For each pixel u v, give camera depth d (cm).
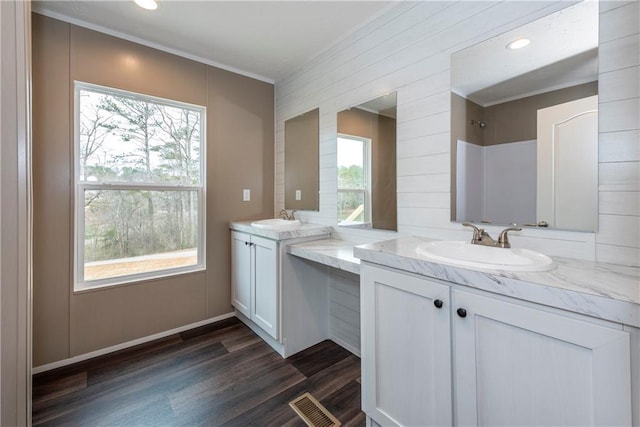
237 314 274
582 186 115
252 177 290
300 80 270
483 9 143
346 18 198
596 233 111
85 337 205
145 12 192
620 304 70
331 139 236
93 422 147
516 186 134
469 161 150
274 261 210
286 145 289
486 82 142
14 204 102
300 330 219
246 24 205
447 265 103
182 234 253
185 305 250
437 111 163
